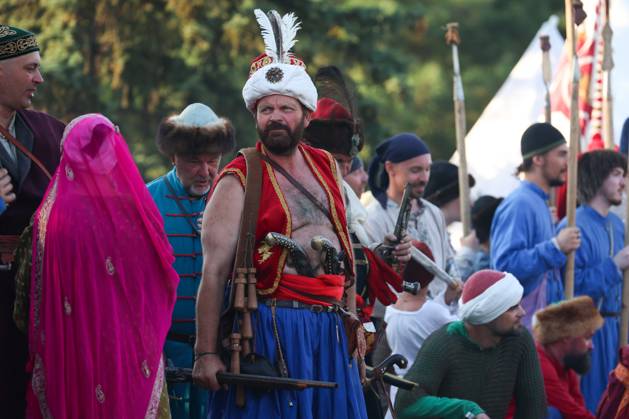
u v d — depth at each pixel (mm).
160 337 12555
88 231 12258
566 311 17906
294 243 12594
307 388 12562
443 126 61656
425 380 15578
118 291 12344
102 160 12320
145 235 12523
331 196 13008
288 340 12547
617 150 22953
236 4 32750
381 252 15203
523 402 16078
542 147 20094
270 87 12734
